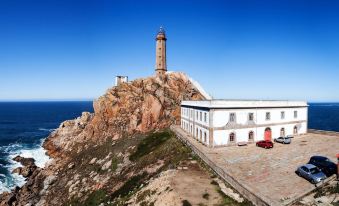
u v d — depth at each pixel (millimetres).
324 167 33844
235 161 42281
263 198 26062
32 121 199625
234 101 54344
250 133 56188
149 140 70375
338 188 27734
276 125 60062
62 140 95062
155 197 32562
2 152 94438
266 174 35750
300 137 62562
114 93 92250
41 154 91875
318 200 26078
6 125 174375
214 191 31312
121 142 75375
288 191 29578
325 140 57406
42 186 64938
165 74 101812
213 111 51812
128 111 86250
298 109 64500
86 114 104562
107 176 58688
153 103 84500
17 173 72625
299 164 39656
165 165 48281
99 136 85188
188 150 50469
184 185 33344
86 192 55312
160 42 104062
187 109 67875
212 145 51875
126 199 38344
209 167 39219
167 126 83125
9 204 56750
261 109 57469
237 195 29922
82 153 77625
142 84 94938
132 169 56406
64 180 64812
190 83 102625
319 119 181750
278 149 50094
